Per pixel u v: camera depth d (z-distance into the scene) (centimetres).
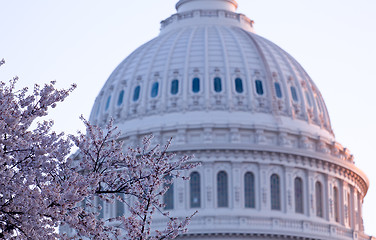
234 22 19650
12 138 5047
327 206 17488
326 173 17600
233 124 17150
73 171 5250
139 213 5522
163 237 5603
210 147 16700
